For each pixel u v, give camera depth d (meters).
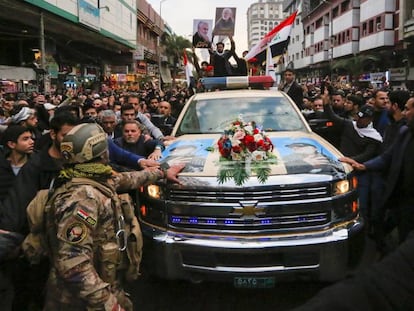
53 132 3.24
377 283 1.23
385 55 45.88
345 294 1.25
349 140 5.68
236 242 3.71
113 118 6.27
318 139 5.13
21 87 21.45
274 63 10.34
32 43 30.39
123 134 5.70
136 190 4.38
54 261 2.35
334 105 7.93
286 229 3.76
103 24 34.62
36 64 24.44
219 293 4.31
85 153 2.38
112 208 2.46
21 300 3.20
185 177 3.89
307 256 3.71
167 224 3.92
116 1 39.34
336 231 3.80
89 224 2.27
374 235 5.03
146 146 5.60
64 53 36.25
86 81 34.91
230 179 3.78
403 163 4.22
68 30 29.61
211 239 3.77
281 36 10.22
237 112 5.82
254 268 3.71
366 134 5.46
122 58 49.19
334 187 3.85
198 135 5.42
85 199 2.30
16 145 3.99
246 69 10.31
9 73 21.59
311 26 76.00
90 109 7.53
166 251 3.83
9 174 3.84
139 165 4.41
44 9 22.58
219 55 10.28
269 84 7.71
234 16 13.99
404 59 41.94
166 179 3.91
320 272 3.74
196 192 3.82
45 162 3.18
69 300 2.39
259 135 4.04
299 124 5.61
